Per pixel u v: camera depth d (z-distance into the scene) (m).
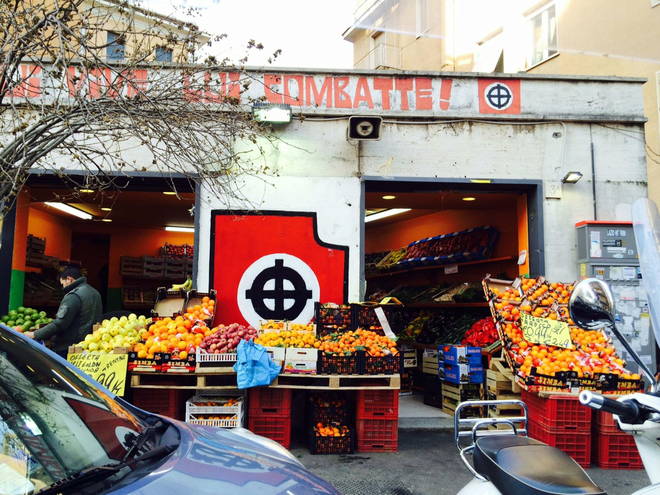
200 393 5.88
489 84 7.67
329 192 7.42
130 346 5.50
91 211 11.52
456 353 7.28
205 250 7.25
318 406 5.73
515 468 2.29
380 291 12.67
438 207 10.88
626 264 7.05
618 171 7.68
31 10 4.02
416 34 19.31
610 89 7.75
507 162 7.60
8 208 4.44
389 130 7.55
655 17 12.57
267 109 7.21
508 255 10.30
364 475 4.92
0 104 4.21
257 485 1.89
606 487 4.71
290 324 6.36
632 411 2.11
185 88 4.73
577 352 5.90
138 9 4.67
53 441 1.99
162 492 1.72
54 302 9.94
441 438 6.32
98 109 4.19
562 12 14.80
